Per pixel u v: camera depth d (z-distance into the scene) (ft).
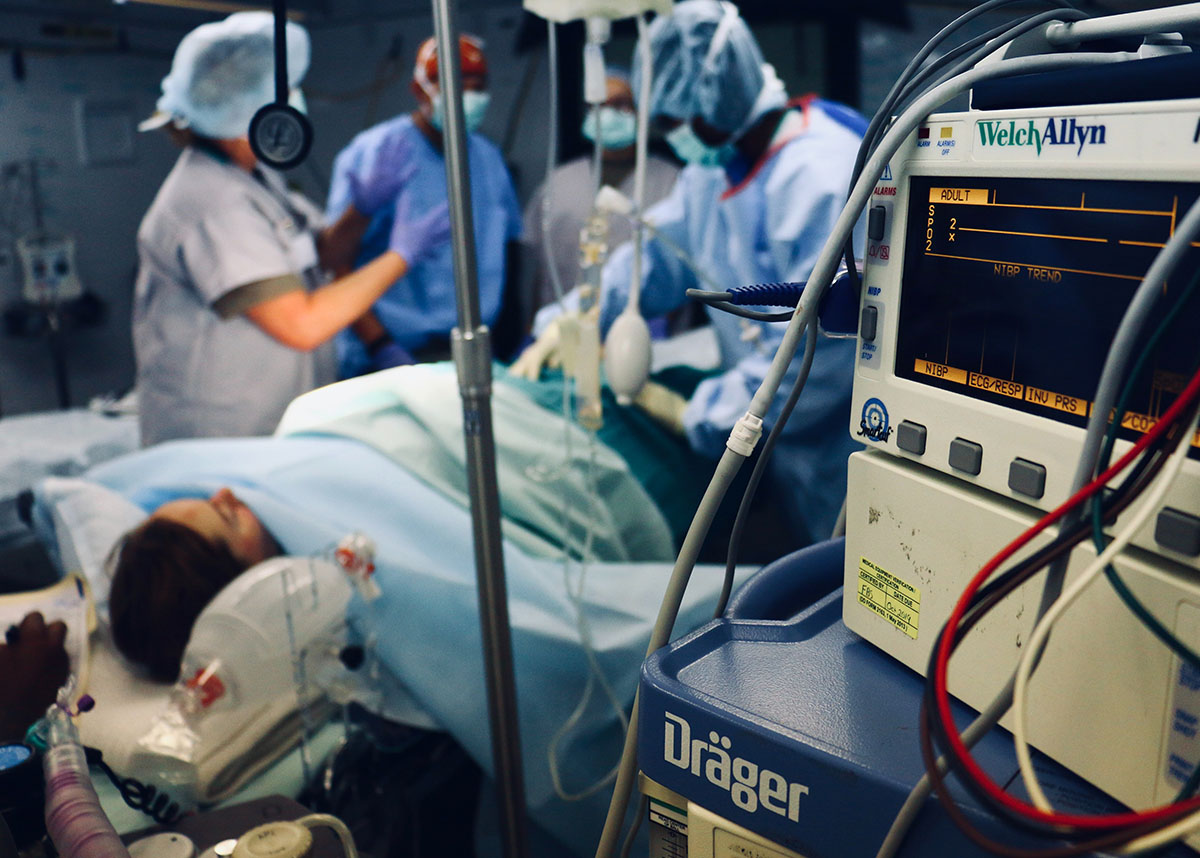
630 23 6.66
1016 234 1.59
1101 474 1.30
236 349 7.38
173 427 7.57
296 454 6.50
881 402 1.96
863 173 1.71
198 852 2.68
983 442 1.70
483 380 3.19
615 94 6.86
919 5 6.15
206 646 4.83
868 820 1.62
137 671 5.45
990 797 1.29
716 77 6.25
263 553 5.93
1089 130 1.44
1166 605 1.41
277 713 4.86
